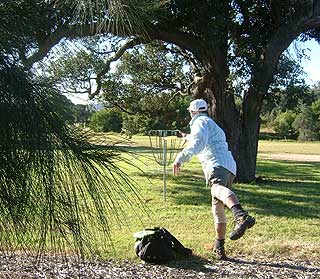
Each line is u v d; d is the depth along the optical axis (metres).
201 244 6.03
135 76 17.44
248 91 14.18
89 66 2.95
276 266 5.30
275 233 6.88
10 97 1.67
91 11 2.05
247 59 13.72
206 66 13.96
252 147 14.41
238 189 12.41
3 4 1.83
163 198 9.92
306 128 56.75
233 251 5.80
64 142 1.75
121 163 1.90
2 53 1.72
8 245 1.86
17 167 1.68
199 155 5.43
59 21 1.96
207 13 12.30
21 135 1.68
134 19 2.21
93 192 1.80
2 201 1.70
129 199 2.04
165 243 5.27
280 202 10.12
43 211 1.74
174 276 4.84
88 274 4.43
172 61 17.61
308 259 5.60
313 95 15.86
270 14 13.75
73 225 1.78
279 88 15.01
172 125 19.48
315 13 13.46
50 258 2.47
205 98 14.32
